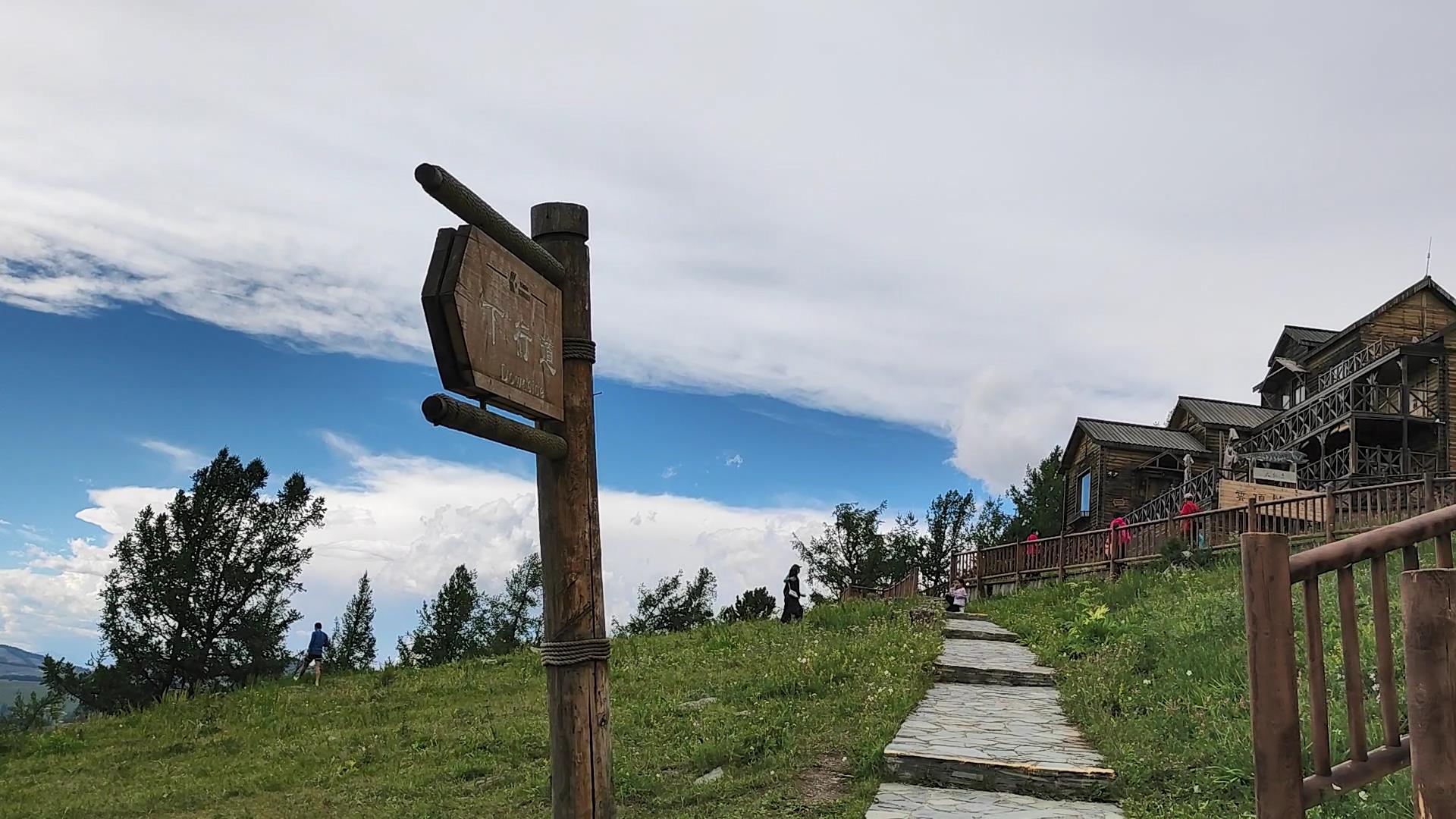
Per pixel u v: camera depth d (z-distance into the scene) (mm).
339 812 9312
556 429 4266
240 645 31125
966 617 20531
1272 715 4332
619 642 19969
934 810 6934
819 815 7039
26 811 10312
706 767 8812
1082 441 41188
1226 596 13617
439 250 3369
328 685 19047
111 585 30031
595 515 4355
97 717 17594
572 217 4434
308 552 32969
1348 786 4359
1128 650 11867
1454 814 3600
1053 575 23906
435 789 9742
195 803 10211
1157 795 7047
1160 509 32719
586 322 4410
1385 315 34594
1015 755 7922
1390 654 4508
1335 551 4508
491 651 26344
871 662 12742
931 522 50125
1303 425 33719
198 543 31094
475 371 3404
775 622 20922
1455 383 30891
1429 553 14719
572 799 4117
